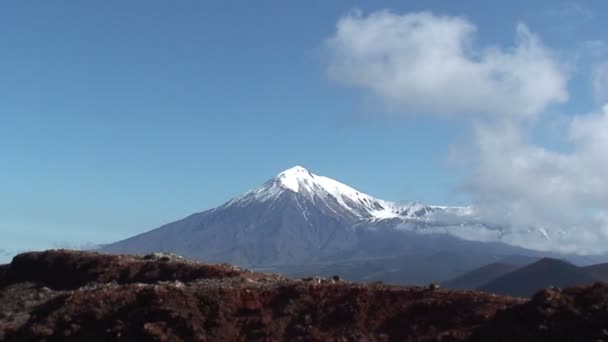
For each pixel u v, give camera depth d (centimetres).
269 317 3675
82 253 6056
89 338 3694
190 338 3553
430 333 3366
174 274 5194
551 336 3055
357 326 3519
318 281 4075
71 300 3997
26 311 4625
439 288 3725
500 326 3225
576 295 3250
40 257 6162
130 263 5597
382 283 3969
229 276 4866
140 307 3778
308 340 3466
